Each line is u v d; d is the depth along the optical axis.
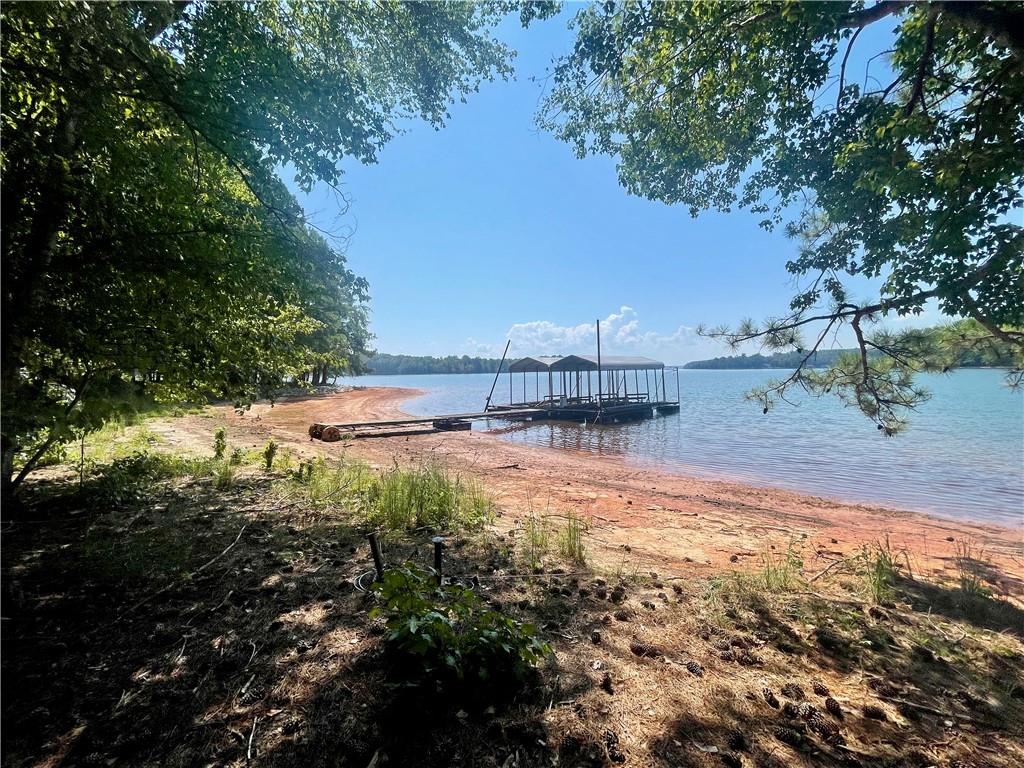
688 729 2.14
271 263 4.29
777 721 2.23
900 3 3.60
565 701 2.29
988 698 2.50
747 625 3.20
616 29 5.22
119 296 3.70
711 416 29.45
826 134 4.73
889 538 6.38
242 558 4.08
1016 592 4.31
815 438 18.81
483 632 2.32
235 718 2.12
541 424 26.22
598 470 11.98
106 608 3.12
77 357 3.69
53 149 2.96
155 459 7.59
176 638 2.78
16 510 4.89
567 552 4.53
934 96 4.12
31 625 2.84
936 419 23.47
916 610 3.64
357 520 5.37
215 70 3.48
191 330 4.19
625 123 6.50
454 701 2.21
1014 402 32.75
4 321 3.08
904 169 3.13
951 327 4.18
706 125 5.88
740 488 10.00
